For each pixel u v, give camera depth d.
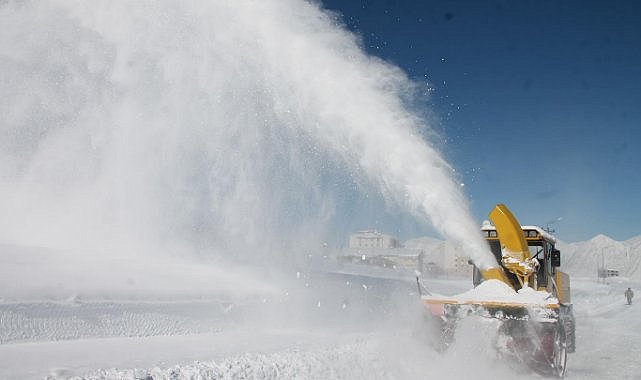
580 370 9.22
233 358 7.07
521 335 8.27
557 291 10.98
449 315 8.74
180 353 7.56
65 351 7.17
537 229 10.69
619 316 21.70
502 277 9.55
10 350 7.00
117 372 5.83
